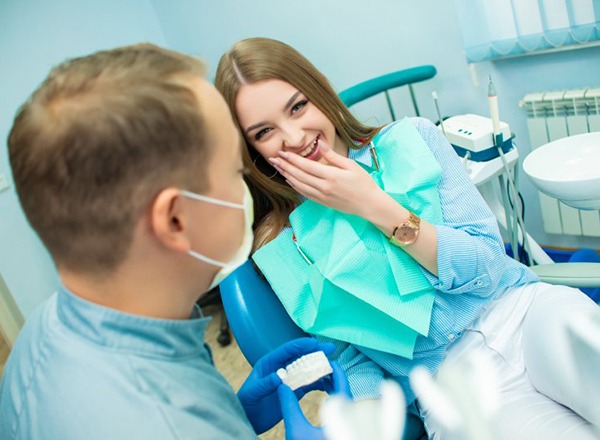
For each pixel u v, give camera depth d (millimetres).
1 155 2492
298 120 1070
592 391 916
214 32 2826
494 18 1921
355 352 1149
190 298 602
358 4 2316
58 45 2613
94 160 458
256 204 1234
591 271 1259
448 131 1650
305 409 1728
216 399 577
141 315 558
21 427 540
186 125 493
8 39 2459
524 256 1810
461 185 1160
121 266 519
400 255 1063
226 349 2367
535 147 2127
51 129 459
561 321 1017
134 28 2891
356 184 996
